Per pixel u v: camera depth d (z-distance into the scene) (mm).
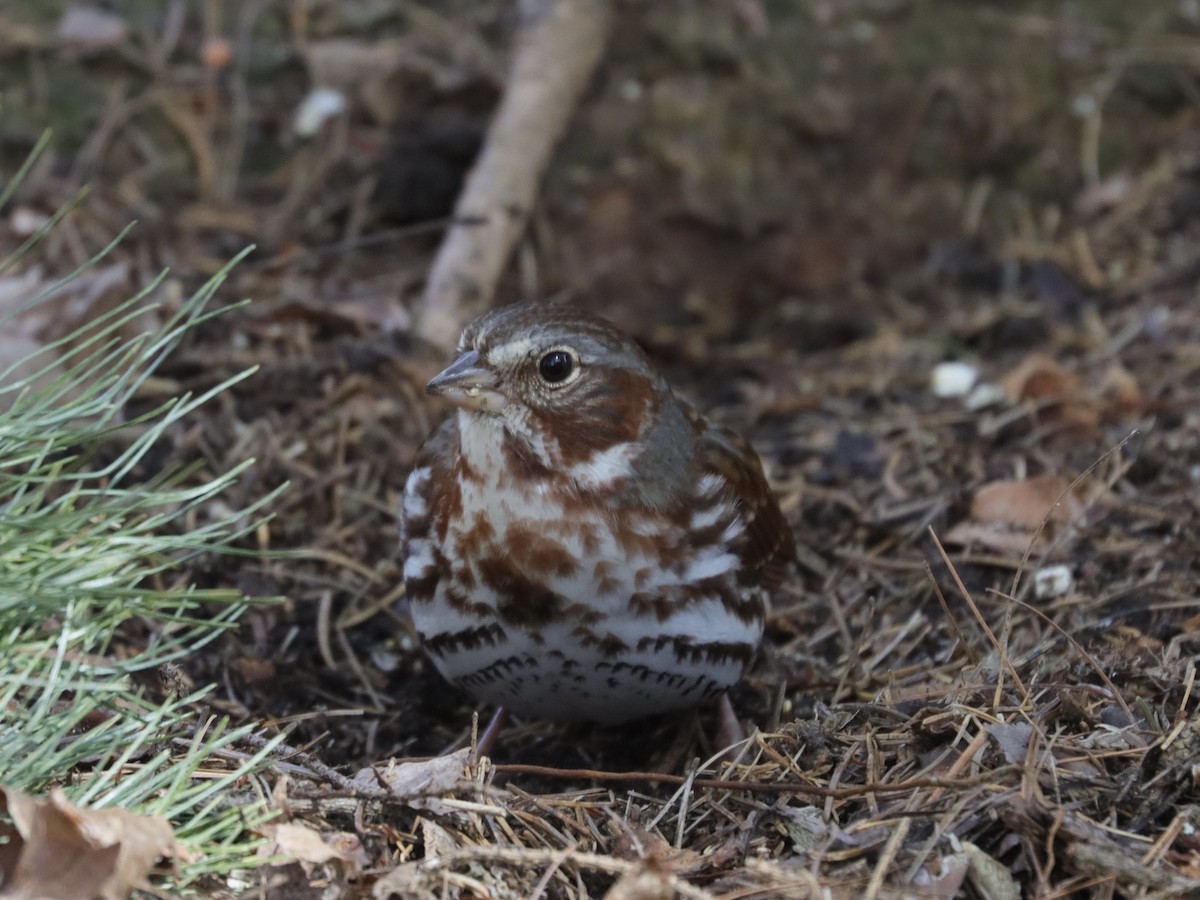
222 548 3703
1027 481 5680
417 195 7680
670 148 8023
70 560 3639
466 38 8234
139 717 3674
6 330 5758
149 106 7715
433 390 4184
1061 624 4926
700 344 7715
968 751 3869
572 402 4238
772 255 8000
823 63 8305
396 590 5453
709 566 4422
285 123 7855
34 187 7258
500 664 4406
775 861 3623
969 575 5383
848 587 5484
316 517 5680
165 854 3246
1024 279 7820
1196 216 8039
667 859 3648
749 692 4980
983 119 8359
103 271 6496
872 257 8078
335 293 6824
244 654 5082
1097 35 8680
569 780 4656
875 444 6344
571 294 7711
